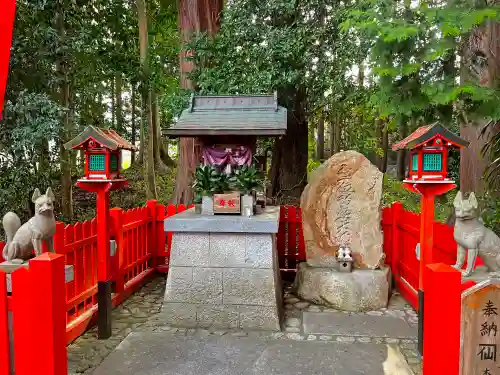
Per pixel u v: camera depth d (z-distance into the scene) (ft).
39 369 7.10
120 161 14.69
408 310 16.83
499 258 11.27
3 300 7.30
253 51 23.09
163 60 41.19
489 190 19.63
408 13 16.71
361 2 18.25
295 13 23.99
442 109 16.43
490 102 14.96
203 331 14.56
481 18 14.17
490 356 7.16
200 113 17.35
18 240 10.78
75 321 13.94
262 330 14.67
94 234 15.55
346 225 18.60
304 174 35.83
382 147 58.29
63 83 28.19
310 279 17.84
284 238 21.68
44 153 28.89
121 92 59.11
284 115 17.03
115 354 12.54
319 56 23.99
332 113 28.50
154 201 21.70
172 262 15.16
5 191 24.56
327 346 13.26
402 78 16.22
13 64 24.35
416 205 40.91
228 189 16.29
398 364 12.04
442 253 14.70
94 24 34.06
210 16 29.01
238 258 14.88
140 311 16.55
